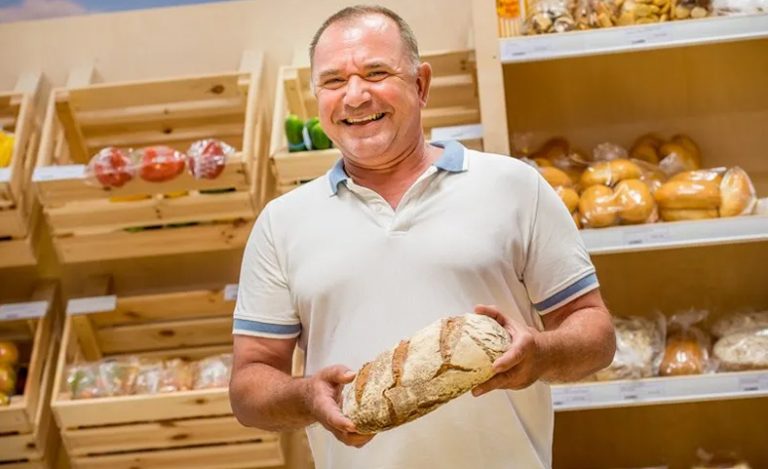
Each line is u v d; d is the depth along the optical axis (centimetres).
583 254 194
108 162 276
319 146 279
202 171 276
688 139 290
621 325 273
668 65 295
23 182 290
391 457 182
